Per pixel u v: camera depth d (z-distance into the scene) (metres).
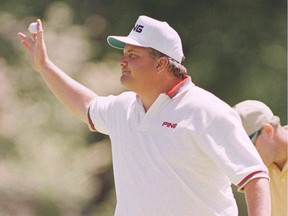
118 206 16.98
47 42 48.50
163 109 16.56
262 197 15.89
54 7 50.34
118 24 58.31
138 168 16.64
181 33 58.62
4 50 46.38
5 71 45.44
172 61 16.78
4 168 43.56
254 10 58.91
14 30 47.81
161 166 16.47
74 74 48.62
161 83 16.80
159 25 16.88
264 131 19.09
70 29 49.53
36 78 46.03
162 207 16.41
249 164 16.02
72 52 48.75
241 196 48.06
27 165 43.97
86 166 47.16
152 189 16.47
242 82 56.66
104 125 17.97
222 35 57.69
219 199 16.53
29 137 44.31
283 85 56.72
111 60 53.25
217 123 16.23
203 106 16.36
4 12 49.91
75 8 56.81
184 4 59.31
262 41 57.91
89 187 47.09
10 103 44.59
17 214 43.66
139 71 16.80
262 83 56.38
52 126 45.94
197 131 16.23
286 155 19.11
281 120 56.00
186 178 16.36
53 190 44.38
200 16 58.97
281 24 58.53
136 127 16.77
